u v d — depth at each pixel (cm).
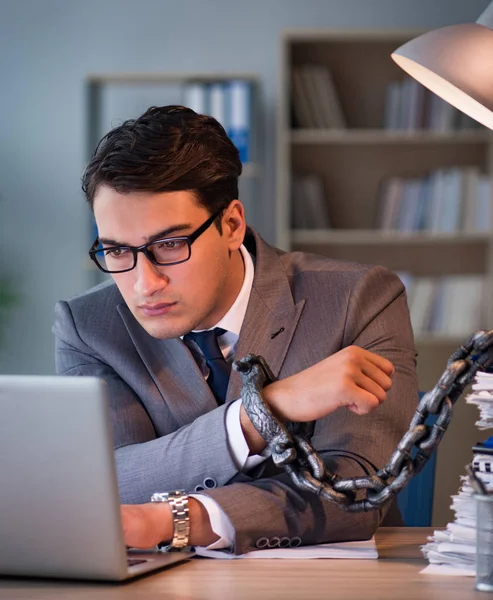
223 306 153
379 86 455
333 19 468
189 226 133
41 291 476
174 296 133
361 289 153
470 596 97
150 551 120
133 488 135
